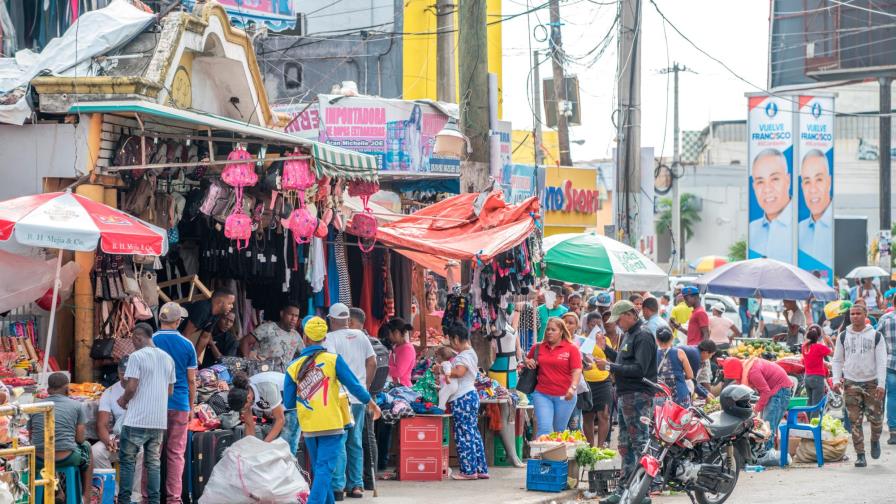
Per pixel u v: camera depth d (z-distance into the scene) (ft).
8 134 38.55
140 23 42.39
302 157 39.47
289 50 95.35
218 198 40.52
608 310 54.60
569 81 108.37
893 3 162.91
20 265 35.04
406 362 45.09
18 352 36.37
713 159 330.13
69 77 37.93
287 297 46.70
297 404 33.83
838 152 290.35
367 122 67.21
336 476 34.30
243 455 34.42
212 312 40.11
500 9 103.76
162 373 32.53
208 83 46.98
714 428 37.86
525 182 93.20
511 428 48.26
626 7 70.33
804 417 55.88
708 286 69.00
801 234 118.42
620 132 71.31
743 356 62.08
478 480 43.98
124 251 32.55
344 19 95.25
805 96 118.42
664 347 44.80
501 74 103.65
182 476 34.96
